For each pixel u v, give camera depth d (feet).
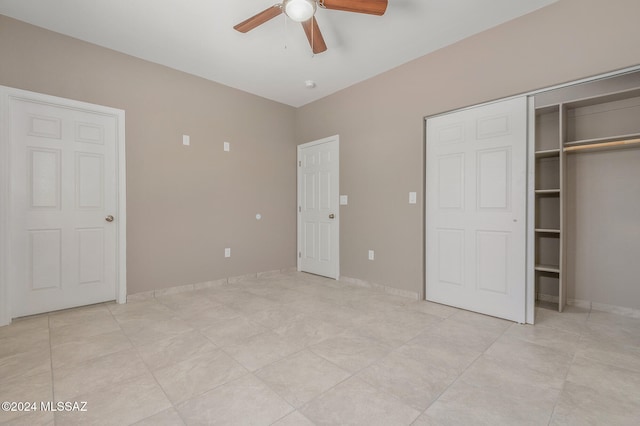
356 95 12.66
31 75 8.66
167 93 11.21
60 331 7.88
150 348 6.94
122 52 10.20
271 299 10.69
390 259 11.50
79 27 8.81
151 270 10.88
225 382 5.61
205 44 9.71
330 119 13.83
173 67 11.28
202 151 12.18
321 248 14.37
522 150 8.47
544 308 9.50
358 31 8.96
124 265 10.27
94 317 8.87
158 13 8.16
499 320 8.73
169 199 11.31
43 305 9.05
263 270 14.32
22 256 8.71
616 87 7.54
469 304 9.55
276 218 14.84
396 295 11.25
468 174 9.55
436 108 10.09
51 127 9.12
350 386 5.51
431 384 5.57
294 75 11.94
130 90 10.38
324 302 10.37
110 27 8.82
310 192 14.94
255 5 7.86
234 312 9.34
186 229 11.75
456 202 9.85
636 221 8.53
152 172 10.88
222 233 12.84
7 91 8.32
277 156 14.85
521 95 8.48
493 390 5.40
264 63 10.96
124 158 10.23
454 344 7.19
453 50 9.65
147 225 10.78
